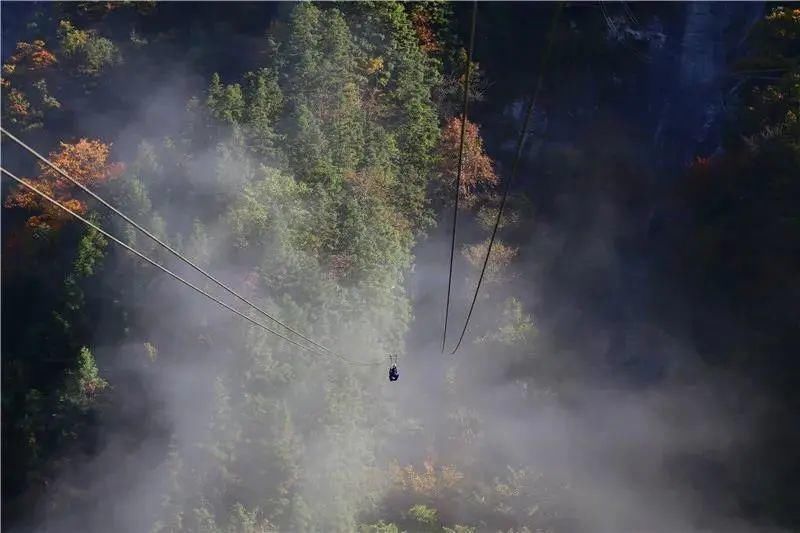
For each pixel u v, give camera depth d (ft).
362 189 149.07
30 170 183.73
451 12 185.26
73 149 164.25
